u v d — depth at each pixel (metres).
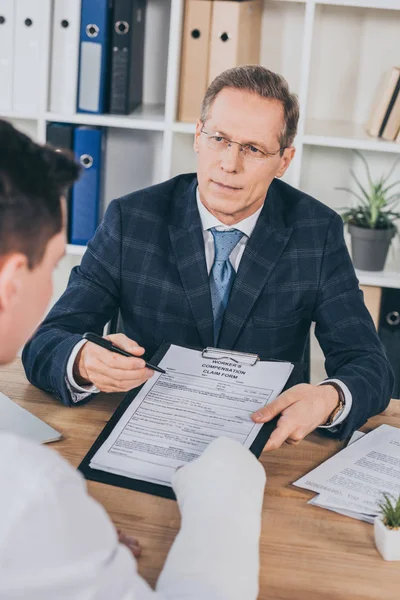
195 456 1.17
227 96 1.59
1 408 1.36
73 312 1.65
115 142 2.90
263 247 1.71
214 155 1.61
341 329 1.68
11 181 0.70
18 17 2.50
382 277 2.61
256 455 1.17
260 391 1.31
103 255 1.72
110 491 1.13
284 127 1.62
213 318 1.69
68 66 2.55
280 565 1.01
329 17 2.71
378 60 2.74
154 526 1.07
